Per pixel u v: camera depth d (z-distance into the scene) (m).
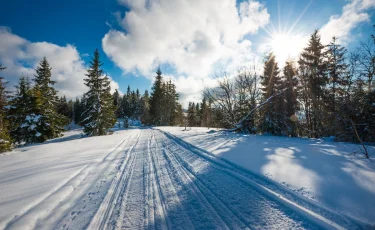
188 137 11.80
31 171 5.51
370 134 8.96
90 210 3.09
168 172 4.97
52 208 3.13
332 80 16.19
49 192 3.75
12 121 18.89
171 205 3.12
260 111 14.56
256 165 4.66
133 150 8.98
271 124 13.50
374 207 2.47
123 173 5.14
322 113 13.77
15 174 5.29
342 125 9.98
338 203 2.64
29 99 19.95
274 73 18.70
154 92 49.47
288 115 13.87
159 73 48.88
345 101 9.93
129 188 4.01
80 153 8.32
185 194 3.51
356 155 5.27
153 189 3.88
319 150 6.11
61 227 2.59
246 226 2.40
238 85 17.31
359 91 10.12
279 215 2.58
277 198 2.99
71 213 3.00
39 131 19.92
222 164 5.08
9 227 2.50
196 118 49.84
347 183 3.26
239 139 9.70
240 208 2.85
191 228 2.45
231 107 17.30
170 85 53.66
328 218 2.36
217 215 2.71
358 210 2.43
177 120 50.59
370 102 9.27
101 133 24.00
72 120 74.19
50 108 22.75
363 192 2.91
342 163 4.45
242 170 4.49
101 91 25.39
